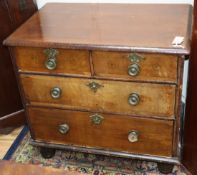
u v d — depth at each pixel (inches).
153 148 63.5
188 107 62.2
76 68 58.1
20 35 59.2
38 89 62.9
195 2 52.7
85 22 62.2
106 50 53.6
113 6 68.5
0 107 78.2
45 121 67.0
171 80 54.4
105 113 61.8
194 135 62.0
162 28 57.2
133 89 57.4
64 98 62.5
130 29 57.9
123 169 70.4
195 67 57.2
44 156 73.8
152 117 59.4
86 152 67.8
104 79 57.7
